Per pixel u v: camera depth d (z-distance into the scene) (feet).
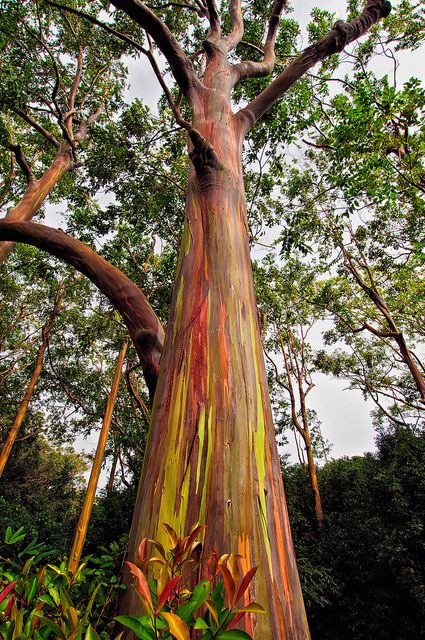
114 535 40.16
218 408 5.49
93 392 50.01
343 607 32.17
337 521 38.58
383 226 37.06
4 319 51.19
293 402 50.06
